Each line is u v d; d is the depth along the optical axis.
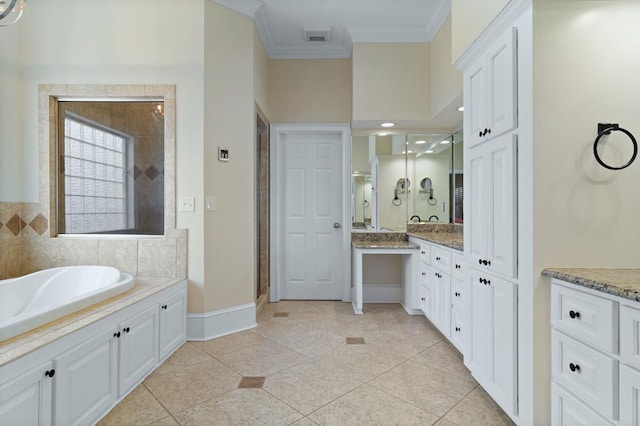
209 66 2.80
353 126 3.77
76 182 2.88
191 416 1.74
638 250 1.45
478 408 1.81
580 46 1.45
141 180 2.86
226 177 2.92
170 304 2.48
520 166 1.53
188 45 2.76
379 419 1.72
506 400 1.64
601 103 1.45
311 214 4.00
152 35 2.76
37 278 2.46
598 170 1.45
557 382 1.39
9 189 2.67
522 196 1.52
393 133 3.90
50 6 2.76
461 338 2.34
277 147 3.90
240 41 3.01
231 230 2.96
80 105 2.87
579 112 1.44
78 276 2.59
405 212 3.91
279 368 2.27
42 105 2.76
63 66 2.76
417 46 3.43
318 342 2.73
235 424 1.68
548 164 1.45
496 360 1.74
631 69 1.45
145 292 2.25
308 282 4.02
